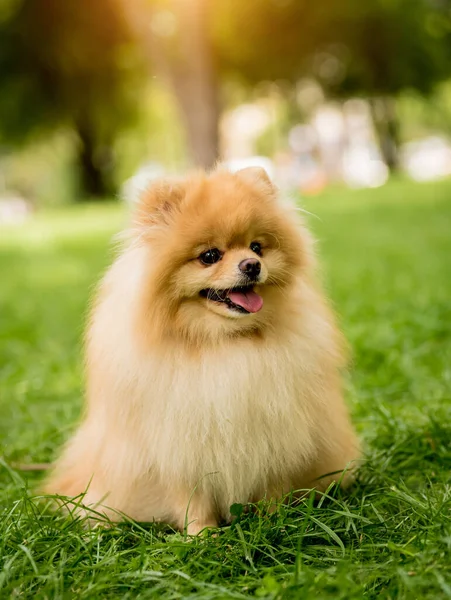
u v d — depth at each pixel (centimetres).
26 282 235
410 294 155
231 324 70
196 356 70
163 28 382
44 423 102
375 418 91
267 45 573
